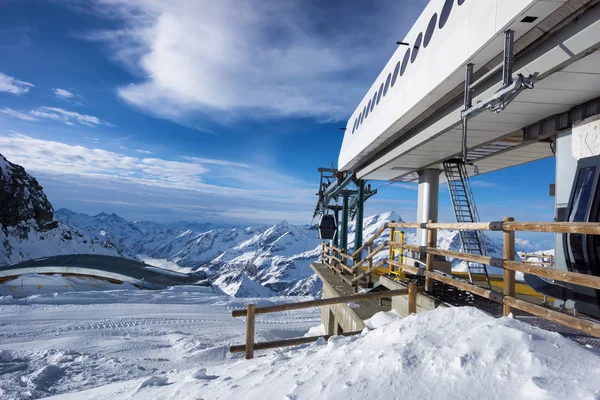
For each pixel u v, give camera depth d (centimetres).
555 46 429
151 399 383
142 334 1240
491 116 650
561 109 612
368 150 1149
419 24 734
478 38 491
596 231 259
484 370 214
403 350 260
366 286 1086
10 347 1012
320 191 2130
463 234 868
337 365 283
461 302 529
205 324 1488
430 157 1024
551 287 538
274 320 1698
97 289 3206
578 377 192
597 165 539
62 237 15200
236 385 330
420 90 677
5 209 13362
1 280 3550
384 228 812
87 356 895
